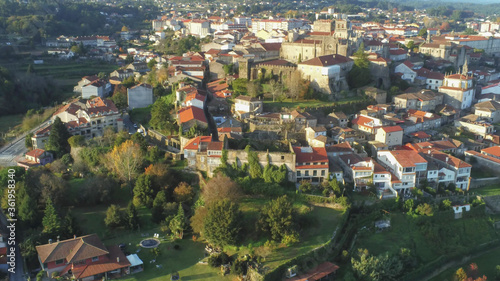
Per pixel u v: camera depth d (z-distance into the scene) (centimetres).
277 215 13250
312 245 13050
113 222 14575
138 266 12781
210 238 13300
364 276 12356
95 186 16012
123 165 16675
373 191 15925
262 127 18812
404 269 13375
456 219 15750
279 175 15638
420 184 16662
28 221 14600
